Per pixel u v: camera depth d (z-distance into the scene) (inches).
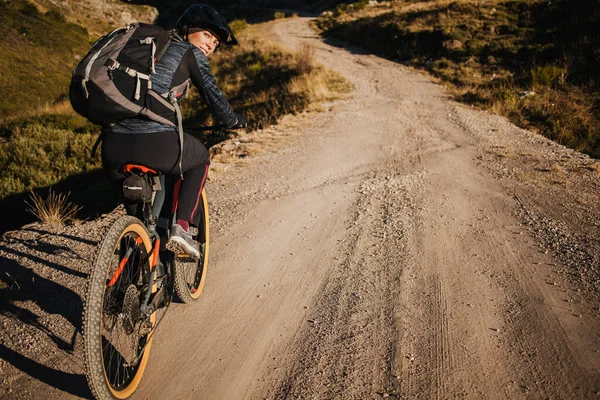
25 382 114.3
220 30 119.2
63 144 642.2
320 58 1167.0
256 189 285.4
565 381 111.1
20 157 576.7
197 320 140.6
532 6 1233.4
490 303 148.1
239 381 114.3
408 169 330.0
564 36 998.4
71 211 245.9
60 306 147.1
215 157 363.6
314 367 118.8
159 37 106.5
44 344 128.6
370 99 686.5
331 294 156.8
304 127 487.2
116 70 99.7
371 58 1170.6
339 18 1937.7
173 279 126.9
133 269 108.2
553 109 631.8
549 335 129.5
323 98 692.1
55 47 2068.2
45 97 1621.6
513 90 736.3
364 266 177.9
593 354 120.6
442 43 1107.3
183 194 118.6
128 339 124.3
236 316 143.0
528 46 996.6
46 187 469.1
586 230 206.8
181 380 114.7
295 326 137.8
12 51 1883.6
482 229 213.5
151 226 115.5
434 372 115.6
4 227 370.0
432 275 168.7
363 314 143.2
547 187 277.7
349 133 457.7
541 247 190.9
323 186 290.5
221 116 119.4
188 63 107.7
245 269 176.4
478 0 1409.9
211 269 176.4
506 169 323.0
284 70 1021.2
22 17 2190.0
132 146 104.9
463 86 825.5
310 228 220.1
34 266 171.2
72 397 109.3
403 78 904.3
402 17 1422.2
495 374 114.5
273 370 118.3
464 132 472.4
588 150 502.3
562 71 804.6
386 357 122.0
